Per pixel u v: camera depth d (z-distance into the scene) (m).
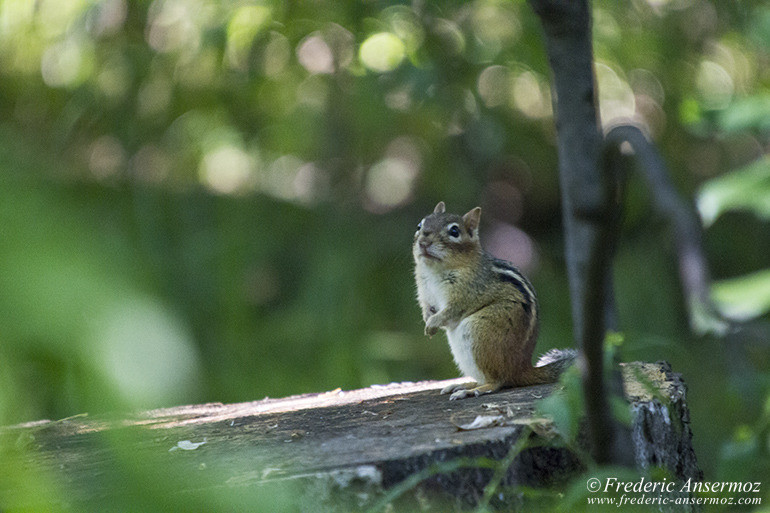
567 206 4.85
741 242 18.56
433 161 18.06
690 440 6.44
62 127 12.75
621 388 4.66
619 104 17.08
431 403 6.44
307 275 16.94
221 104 14.91
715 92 15.70
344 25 12.39
